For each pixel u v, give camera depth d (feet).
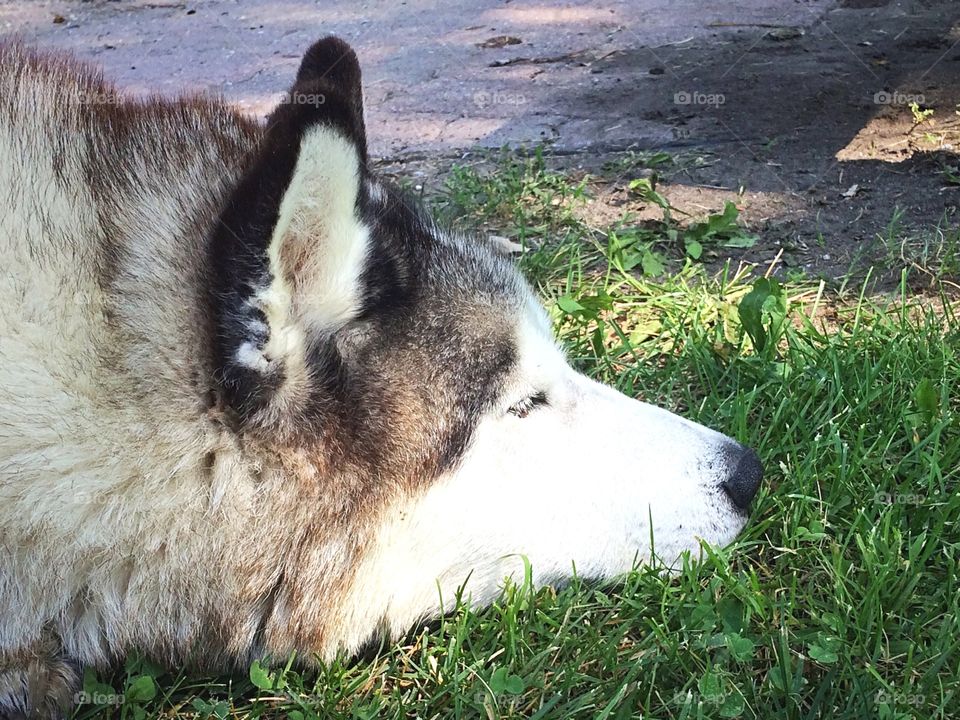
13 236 1.70
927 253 2.75
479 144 3.58
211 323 1.67
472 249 1.87
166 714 1.83
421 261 1.80
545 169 3.33
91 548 1.71
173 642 1.79
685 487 1.92
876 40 4.24
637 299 2.70
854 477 2.11
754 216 3.02
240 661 1.85
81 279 1.70
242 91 4.16
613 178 3.26
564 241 2.93
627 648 1.89
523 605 1.90
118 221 1.75
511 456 1.86
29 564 1.71
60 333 1.68
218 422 1.72
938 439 2.13
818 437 2.15
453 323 1.79
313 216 1.64
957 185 3.07
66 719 1.80
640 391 2.39
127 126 1.84
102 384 1.68
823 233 2.92
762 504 2.06
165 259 1.72
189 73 4.41
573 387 1.93
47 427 1.67
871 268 2.65
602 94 3.93
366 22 5.01
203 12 5.29
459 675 1.83
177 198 1.77
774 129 3.51
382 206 1.81
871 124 3.48
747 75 3.99
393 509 1.79
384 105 3.99
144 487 1.70
